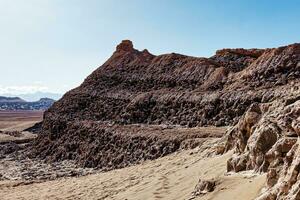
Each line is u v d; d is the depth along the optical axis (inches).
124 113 2842.0
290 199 468.8
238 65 3147.1
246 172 746.8
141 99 2854.3
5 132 4697.3
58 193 1475.1
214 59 3398.1
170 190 948.0
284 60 2383.1
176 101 2623.0
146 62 3508.9
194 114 2404.0
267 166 674.8
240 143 851.4
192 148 1674.5
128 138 2252.7
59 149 2854.3
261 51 3388.3
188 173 1044.5
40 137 3344.0
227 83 2568.9
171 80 2989.7
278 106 829.8
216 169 928.3
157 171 1311.5
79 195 1323.8
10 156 3105.3
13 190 1747.0
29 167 2554.1
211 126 2196.1
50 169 2410.2
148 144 2047.2
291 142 610.9
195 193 775.7
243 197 621.3
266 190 572.1
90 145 2554.1
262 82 2317.9
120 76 3457.2
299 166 498.6
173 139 1910.7
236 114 2164.1
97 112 3112.7
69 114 3297.2
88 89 3540.8
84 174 2090.3
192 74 2915.8
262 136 722.8
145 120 2674.7
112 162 2186.3
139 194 1023.6
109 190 1259.2
